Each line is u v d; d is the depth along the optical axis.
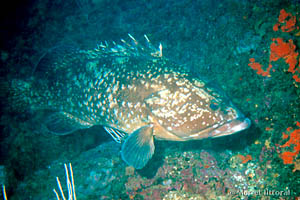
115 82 0.75
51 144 1.01
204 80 0.69
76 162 0.93
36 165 0.95
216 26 0.90
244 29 0.81
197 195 0.72
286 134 0.69
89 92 0.80
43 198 0.78
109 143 0.98
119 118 0.77
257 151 0.73
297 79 0.69
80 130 1.07
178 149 0.81
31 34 1.21
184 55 0.99
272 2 0.76
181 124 0.68
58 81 0.87
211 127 0.66
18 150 0.93
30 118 1.06
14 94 0.95
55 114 0.91
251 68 0.77
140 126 0.74
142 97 0.71
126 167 0.80
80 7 1.24
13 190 0.81
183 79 0.68
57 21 1.23
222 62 0.84
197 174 0.75
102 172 0.79
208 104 0.66
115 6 1.26
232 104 0.66
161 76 0.69
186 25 1.04
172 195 0.74
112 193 0.77
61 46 0.89
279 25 0.74
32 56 1.20
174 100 0.68
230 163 0.75
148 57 0.72
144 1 1.21
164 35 1.11
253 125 0.75
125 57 0.75
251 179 0.72
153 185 0.76
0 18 1.16
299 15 0.71
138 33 1.18
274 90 0.73
